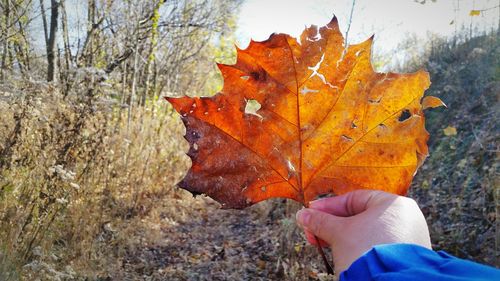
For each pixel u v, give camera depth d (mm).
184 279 3422
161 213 4652
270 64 687
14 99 2971
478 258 3156
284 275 3457
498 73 5395
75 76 3574
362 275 573
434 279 515
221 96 691
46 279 2555
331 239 726
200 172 694
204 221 4809
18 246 2600
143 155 4793
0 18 4773
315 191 741
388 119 717
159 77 7871
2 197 2678
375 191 739
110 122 4078
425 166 4875
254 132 708
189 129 692
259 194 722
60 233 3117
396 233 664
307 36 687
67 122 3082
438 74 6492
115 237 3713
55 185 2754
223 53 9719
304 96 705
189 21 8141
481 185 3742
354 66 700
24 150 2893
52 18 5656
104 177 3820
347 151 731
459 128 5141
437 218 3834
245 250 4039
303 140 721
